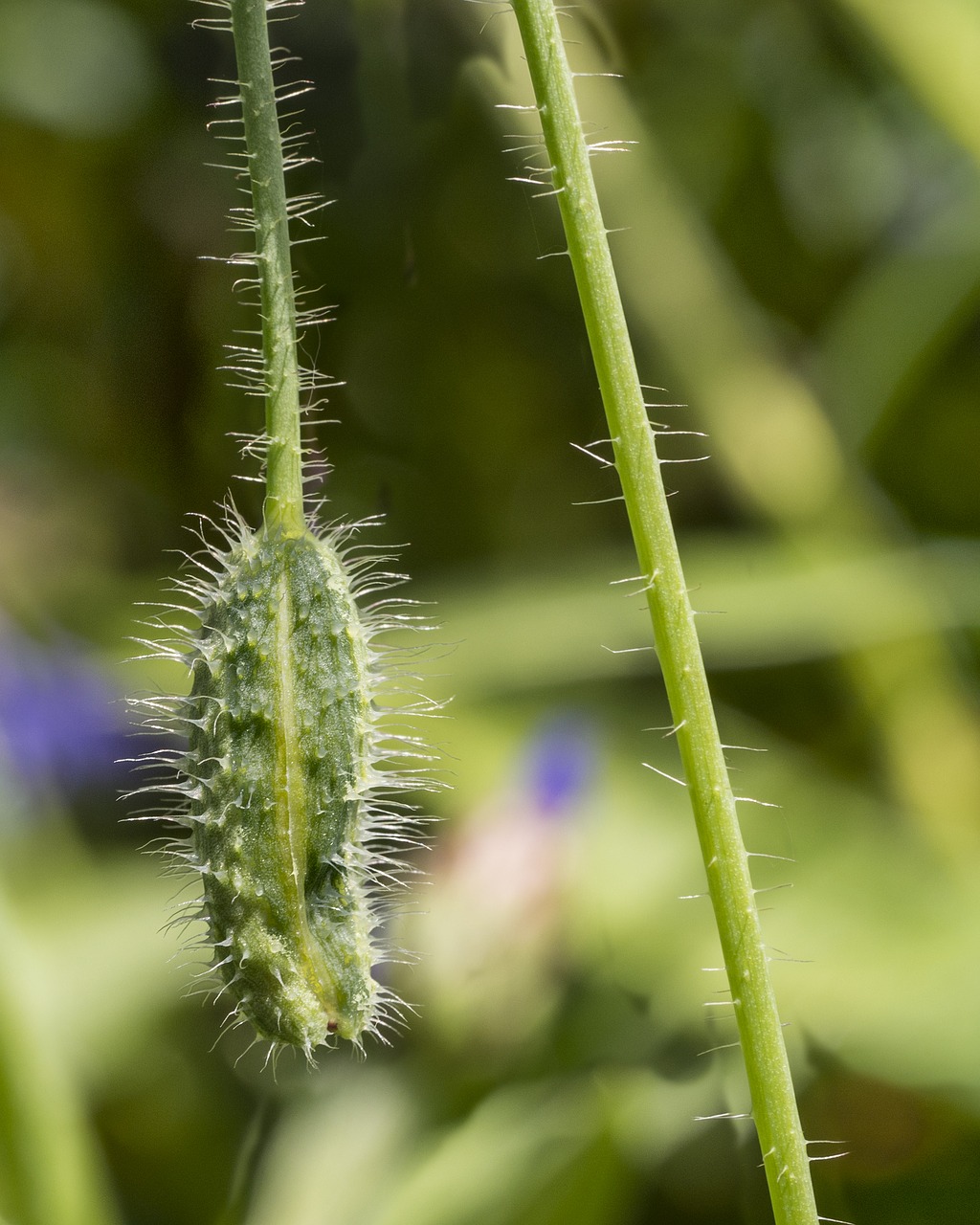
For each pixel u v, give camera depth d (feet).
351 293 1.26
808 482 1.11
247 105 0.67
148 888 1.06
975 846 0.99
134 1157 0.93
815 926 0.93
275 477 0.68
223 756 0.68
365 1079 0.90
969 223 1.17
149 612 1.23
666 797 1.07
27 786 1.12
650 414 1.21
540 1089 0.86
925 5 0.99
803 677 1.23
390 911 0.72
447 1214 0.83
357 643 0.68
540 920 0.86
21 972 0.80
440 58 1.18
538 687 1.14
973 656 1.15
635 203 1.16
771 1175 0.67
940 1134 0.87
